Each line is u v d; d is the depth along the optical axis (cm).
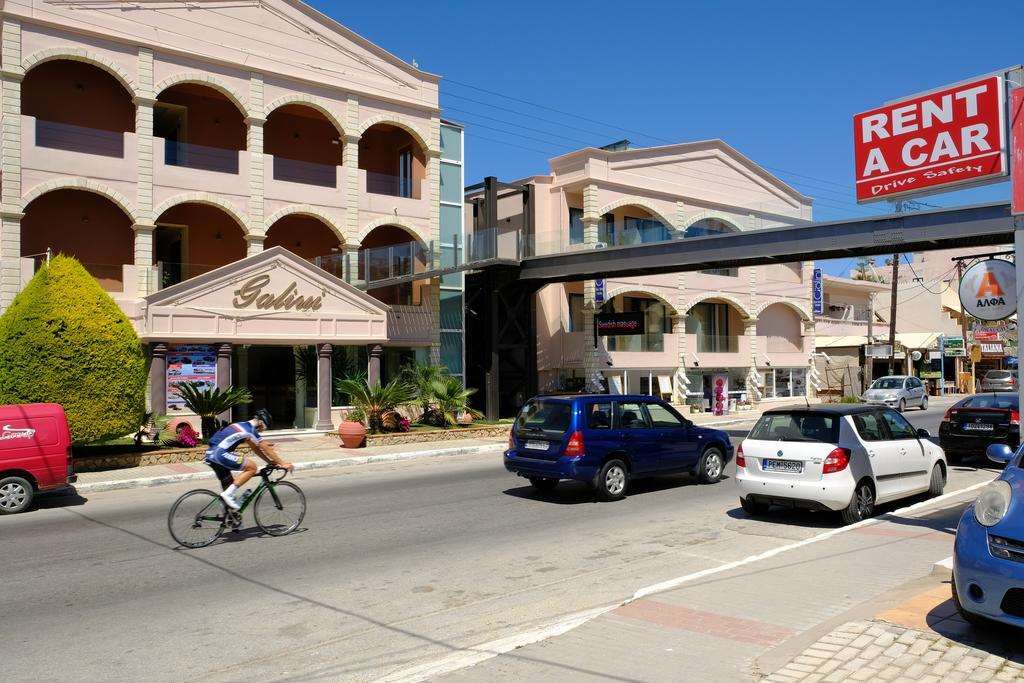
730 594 664
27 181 2017
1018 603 492
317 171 2608
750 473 1041
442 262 2845
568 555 862
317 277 2247
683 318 3722
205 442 1845
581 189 3403
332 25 2594
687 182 3725
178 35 2286
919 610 590
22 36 2025
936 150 1080
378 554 877
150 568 823
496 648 558
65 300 1571
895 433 1091
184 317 2022
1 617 659
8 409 1201
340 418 2375
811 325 4525
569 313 3488
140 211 2189
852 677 473
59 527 1077
